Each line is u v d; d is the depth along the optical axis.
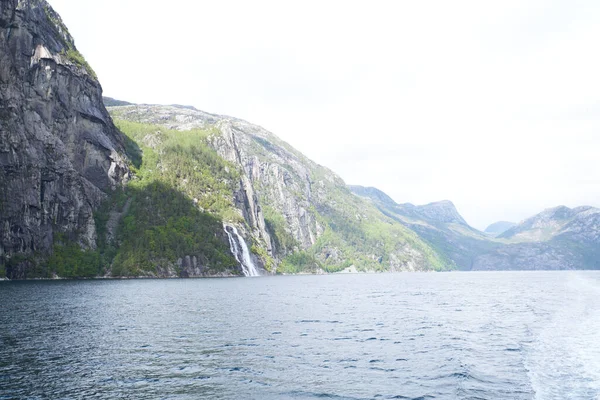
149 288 119.75
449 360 35.22
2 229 147.88
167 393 27.14
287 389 28.06
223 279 190.12
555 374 29.77
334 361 35.28
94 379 29.64
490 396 25.81
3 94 157.75
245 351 38.69
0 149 150.00
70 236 181.00
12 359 34.38
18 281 141.38
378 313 69.06
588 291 121.56
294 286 151.38
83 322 53.47
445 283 193.50
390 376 30.89
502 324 55.31
